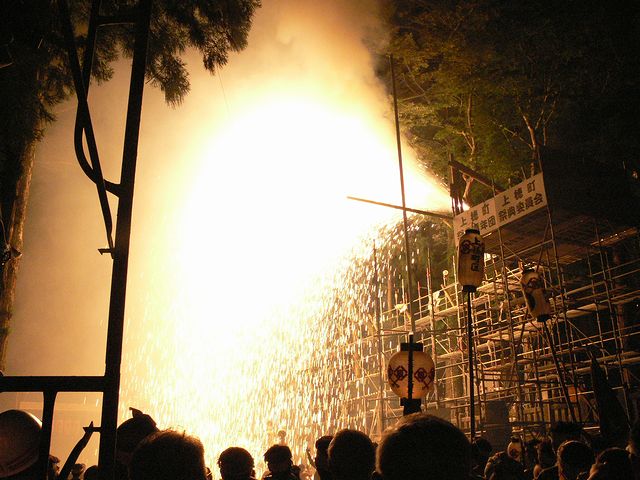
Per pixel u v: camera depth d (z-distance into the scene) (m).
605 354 15.68
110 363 3.29
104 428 3.19
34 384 3.15
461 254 8.62
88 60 3.91
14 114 8.82
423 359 7.11
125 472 3.84
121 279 3.48
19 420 3.42
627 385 12.75
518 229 14.14
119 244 3.54
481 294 17.48
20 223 10.80
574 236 14.84
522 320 15.12
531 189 12.95
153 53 11.46
